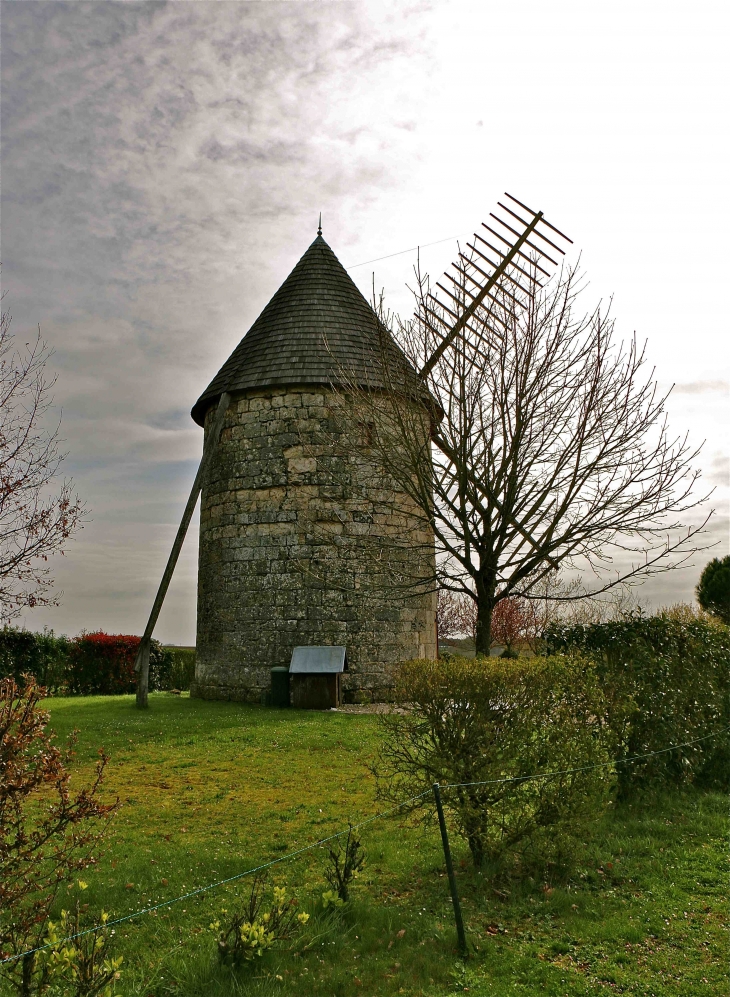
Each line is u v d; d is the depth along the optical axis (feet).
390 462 41.14
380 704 55.31
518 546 40.42
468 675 22.50
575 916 19.74
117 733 44.29
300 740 41.70
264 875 22.95
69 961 14.97
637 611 34.53
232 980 16.44
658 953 17.72
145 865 23.95
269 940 17.38
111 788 33.68
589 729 24.81
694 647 33.35
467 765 22.29
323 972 17.31
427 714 22.90
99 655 79.41
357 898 20.90
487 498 39.11
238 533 59.72
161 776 35.60
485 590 39.04
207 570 62.44
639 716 30.40
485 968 17.30
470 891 21.47
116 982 16.31
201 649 62.39
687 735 31.53
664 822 27.58
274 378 59.57
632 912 19.88
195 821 29.12
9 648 70.38
